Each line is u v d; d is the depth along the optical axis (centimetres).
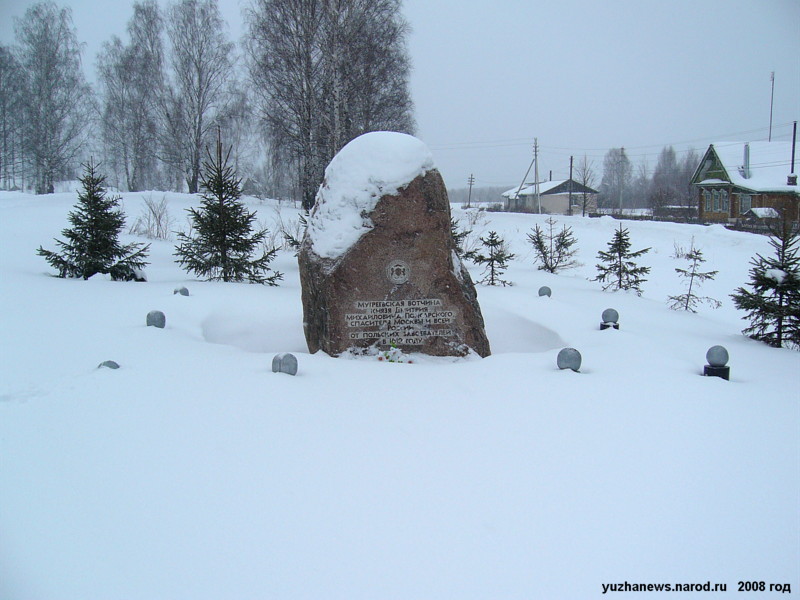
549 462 470
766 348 905
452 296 809
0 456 443
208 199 1395
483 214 3272
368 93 2927
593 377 680
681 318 1136
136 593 315
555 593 325
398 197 796
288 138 3055
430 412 569
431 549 358
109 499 396
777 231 1011
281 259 1816
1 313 853
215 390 592
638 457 481
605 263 2219
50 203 2405
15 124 4141
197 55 3681
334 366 709
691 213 5072
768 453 492
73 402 543
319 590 323
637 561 352
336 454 474
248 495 409
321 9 2766
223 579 328
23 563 334
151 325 826
